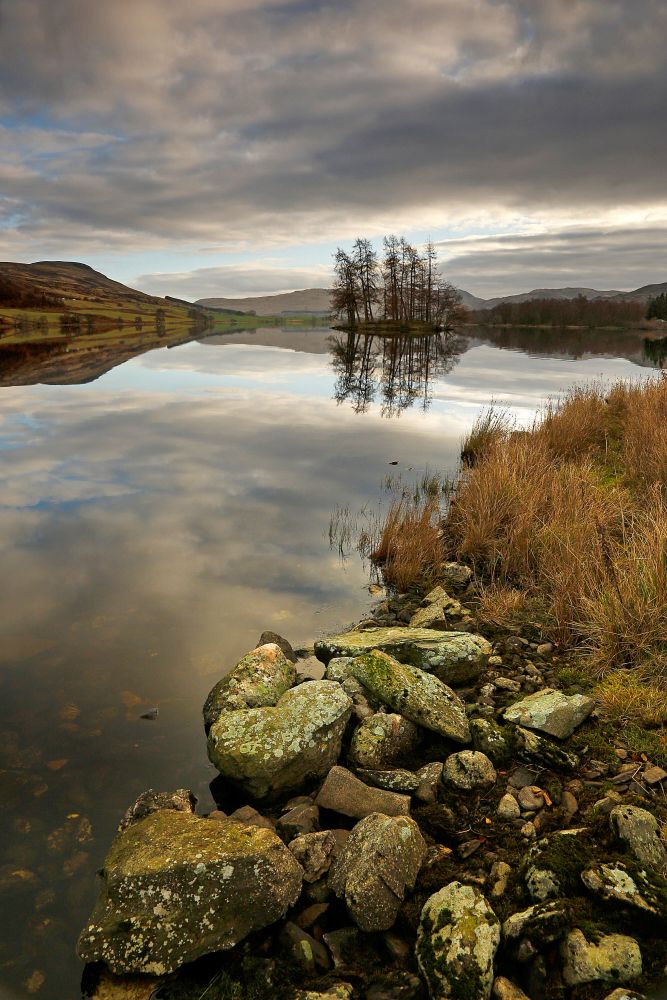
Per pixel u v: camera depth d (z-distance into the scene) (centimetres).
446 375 2908
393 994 262
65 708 463
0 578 692
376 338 6788
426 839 344
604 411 1528
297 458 1320
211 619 614
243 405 2073
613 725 415
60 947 287
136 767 405
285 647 561
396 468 1239
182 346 5284
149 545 807
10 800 372
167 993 270
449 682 502
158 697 481
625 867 286
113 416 1825
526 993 255
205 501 1006
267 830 323
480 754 389
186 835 315
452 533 873
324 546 821
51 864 328
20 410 1898
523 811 355
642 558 548
